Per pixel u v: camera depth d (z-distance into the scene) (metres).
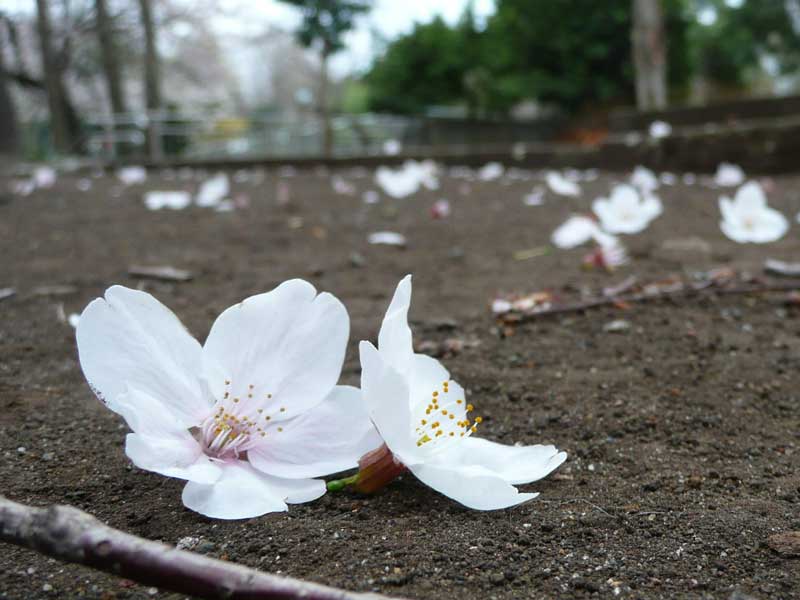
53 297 0.19
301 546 0.08
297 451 0.08
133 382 0.08
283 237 0.30
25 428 0.11
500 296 0.19
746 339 0.16
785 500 0.09
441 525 0.09
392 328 0.08
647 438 0.11
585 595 0.07
